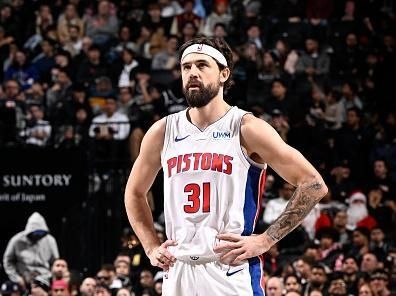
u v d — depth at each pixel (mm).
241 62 15680
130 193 5625
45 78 16172
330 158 14312
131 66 15992
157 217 12984
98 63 16031
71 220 12797
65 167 12797
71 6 17156
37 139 14359
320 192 5262
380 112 15539
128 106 14883
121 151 13578
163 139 5480
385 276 10898
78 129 14125
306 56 16250
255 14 17391
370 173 14367
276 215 12672
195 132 5395
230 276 5258
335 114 15242
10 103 14617
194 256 5277
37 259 12414
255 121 5352
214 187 5301
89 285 10742
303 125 14328
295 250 12180
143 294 10766
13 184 12734
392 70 15906
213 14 17000
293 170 5281
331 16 17328
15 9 17562
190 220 5305
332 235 12195
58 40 17031
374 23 17156
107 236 12867
